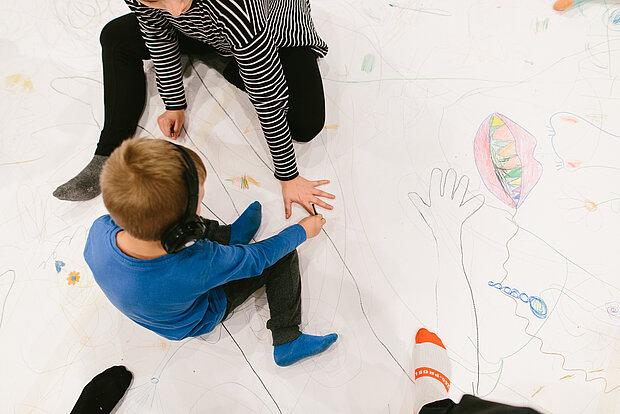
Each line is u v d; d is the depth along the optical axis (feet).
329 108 3.91
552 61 3.95
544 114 3.80
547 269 3.43
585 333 3.28
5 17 4.34
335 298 3.46
